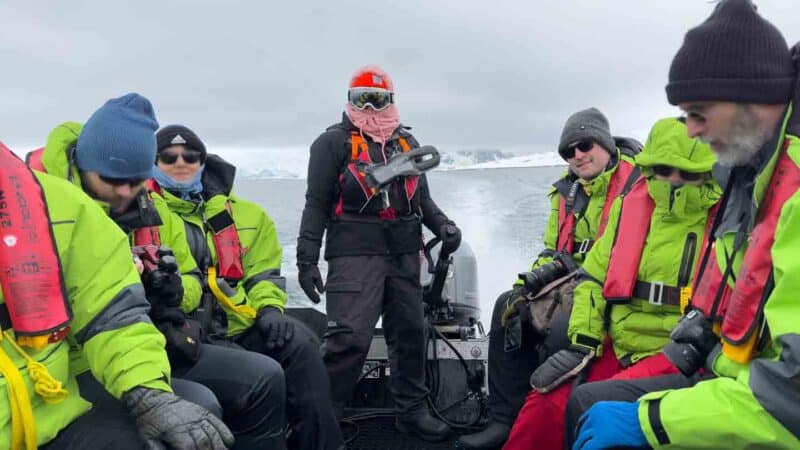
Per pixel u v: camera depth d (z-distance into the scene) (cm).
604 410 175
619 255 256
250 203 314
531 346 318
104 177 209
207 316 284
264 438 253
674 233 249
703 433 157
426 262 389
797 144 160
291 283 639
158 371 187
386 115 330
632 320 255
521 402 317
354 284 322
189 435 177
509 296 324
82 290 188
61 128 214
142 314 194
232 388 247
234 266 295
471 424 340
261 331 292
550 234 361
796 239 150
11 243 171
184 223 289
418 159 322
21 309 170
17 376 170
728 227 190
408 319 332
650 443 165
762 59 162
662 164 240
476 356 361
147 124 212
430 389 359
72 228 187
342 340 319
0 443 168
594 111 327
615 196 319
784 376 144
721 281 190
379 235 324
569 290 304
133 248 231
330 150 325
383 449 325
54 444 183
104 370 186
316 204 327
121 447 181
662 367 239
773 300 151
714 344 199
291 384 288
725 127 169
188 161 285
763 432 150
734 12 164
